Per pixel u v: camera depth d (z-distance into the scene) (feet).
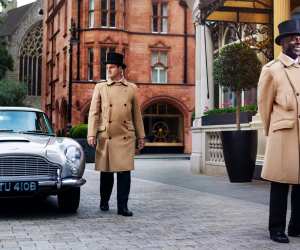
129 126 23.02
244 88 38.68
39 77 175.01
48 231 18.79
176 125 121.90
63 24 123.44
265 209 24.25
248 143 36.29
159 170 53.98
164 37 117.80
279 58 17.87
